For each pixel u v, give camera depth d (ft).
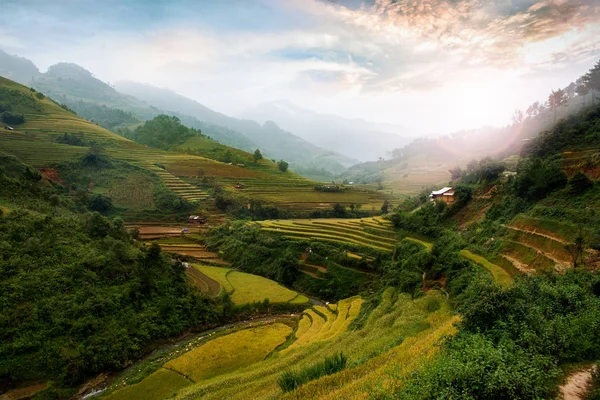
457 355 49.24
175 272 189.16
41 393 105.91
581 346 51.93
